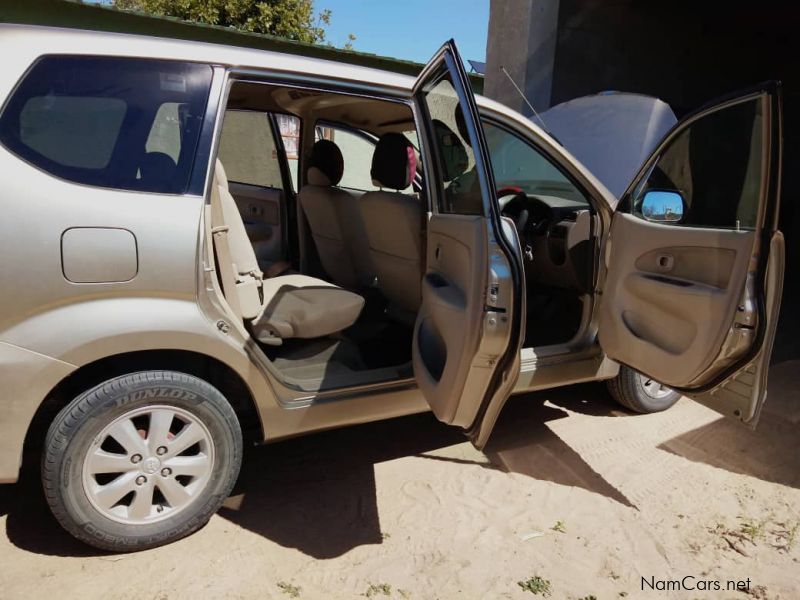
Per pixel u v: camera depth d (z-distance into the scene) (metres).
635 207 2.92
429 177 2.66
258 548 2.36
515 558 2.36
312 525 2.53
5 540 2.33
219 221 2.34
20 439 2.02
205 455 2.33
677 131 2.67
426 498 2.74
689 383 2.58
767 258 2.25
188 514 2.32
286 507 2.65
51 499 2.09
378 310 3.46
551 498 2.76
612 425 3.49
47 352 1.98
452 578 2.24
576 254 3.19
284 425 2.49
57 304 1.99
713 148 2.48
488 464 3.05
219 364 2.41
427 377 2.43
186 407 2.25
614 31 8.11
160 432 2.22
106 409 2.11
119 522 2.21
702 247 2.47
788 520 2.64
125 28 6.60
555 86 7.81
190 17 12.41
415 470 2.98
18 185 1.94
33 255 1.94
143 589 2.11
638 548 2.44
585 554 2.40
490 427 2.25
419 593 2.16
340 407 2.60
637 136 3.82
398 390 2.73
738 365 2.38
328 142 3.44
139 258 2.07
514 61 8.20
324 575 2.23
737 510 2.70
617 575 2.29
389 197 2.92
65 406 2.11
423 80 2.56
